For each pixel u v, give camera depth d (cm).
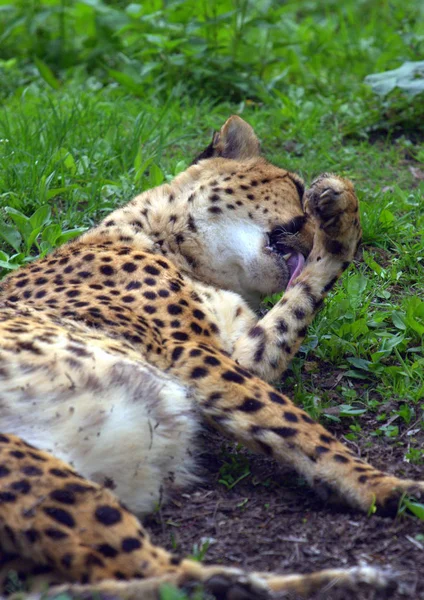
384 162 1630
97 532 673
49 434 793
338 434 953
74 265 1009
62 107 1725
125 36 2100
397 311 1134
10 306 956
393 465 892
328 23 2345
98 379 822
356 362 1056
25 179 1384
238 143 1141
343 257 1018
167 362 912
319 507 832
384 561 753
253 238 1089
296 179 1155
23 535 672
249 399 867
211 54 1948
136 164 1453
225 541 786
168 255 1078
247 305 1062
